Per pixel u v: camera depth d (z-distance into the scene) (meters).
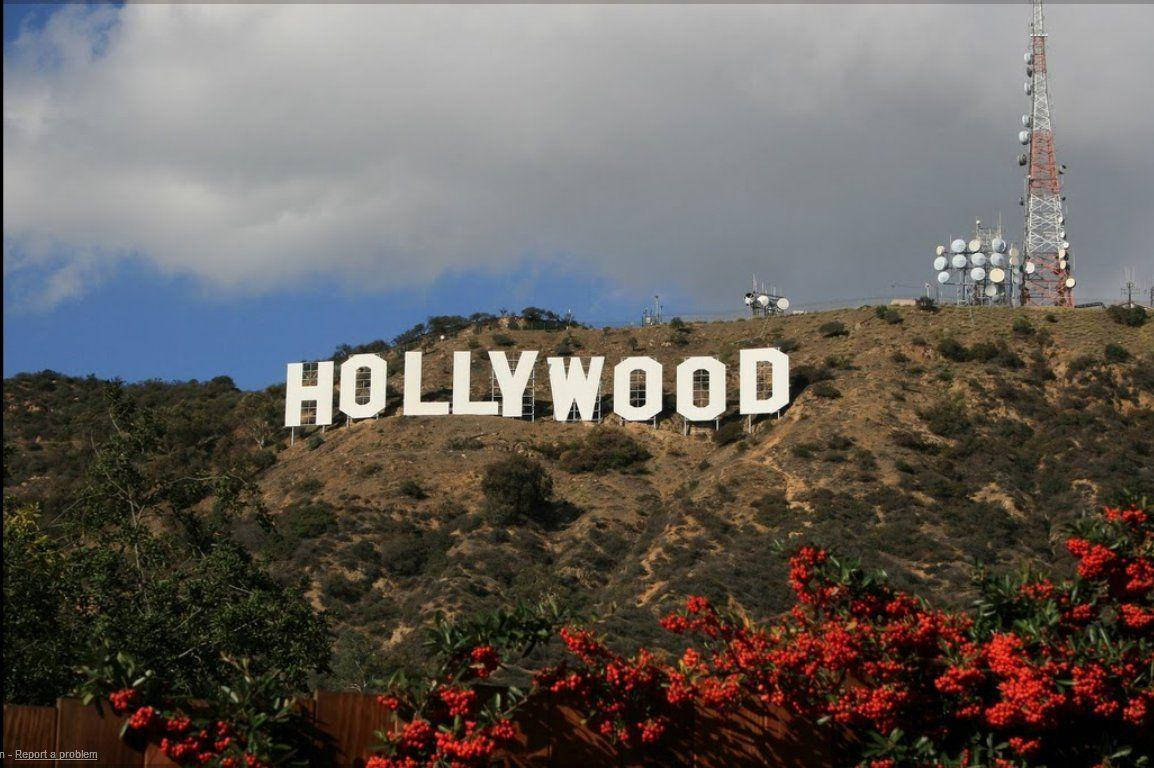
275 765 11.55
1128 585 13.54
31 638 23.86
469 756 11.66
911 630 13.20
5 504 30.66
